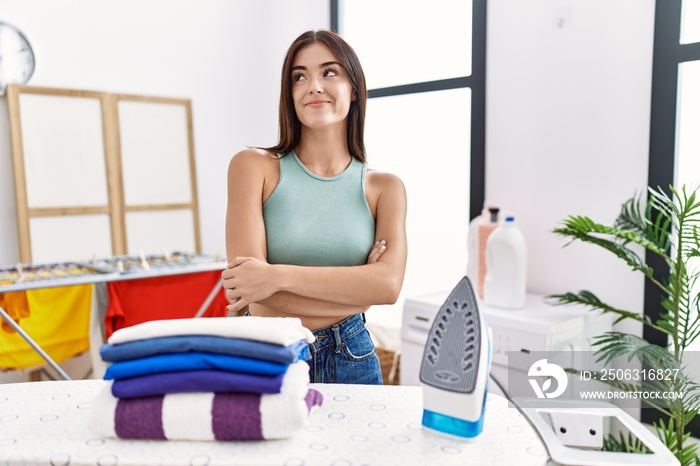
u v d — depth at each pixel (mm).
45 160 2982
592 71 2367
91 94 3121
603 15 2320
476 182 2799
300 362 895
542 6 2500
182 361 820
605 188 2361
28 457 780
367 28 3381
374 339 3078
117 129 3217
